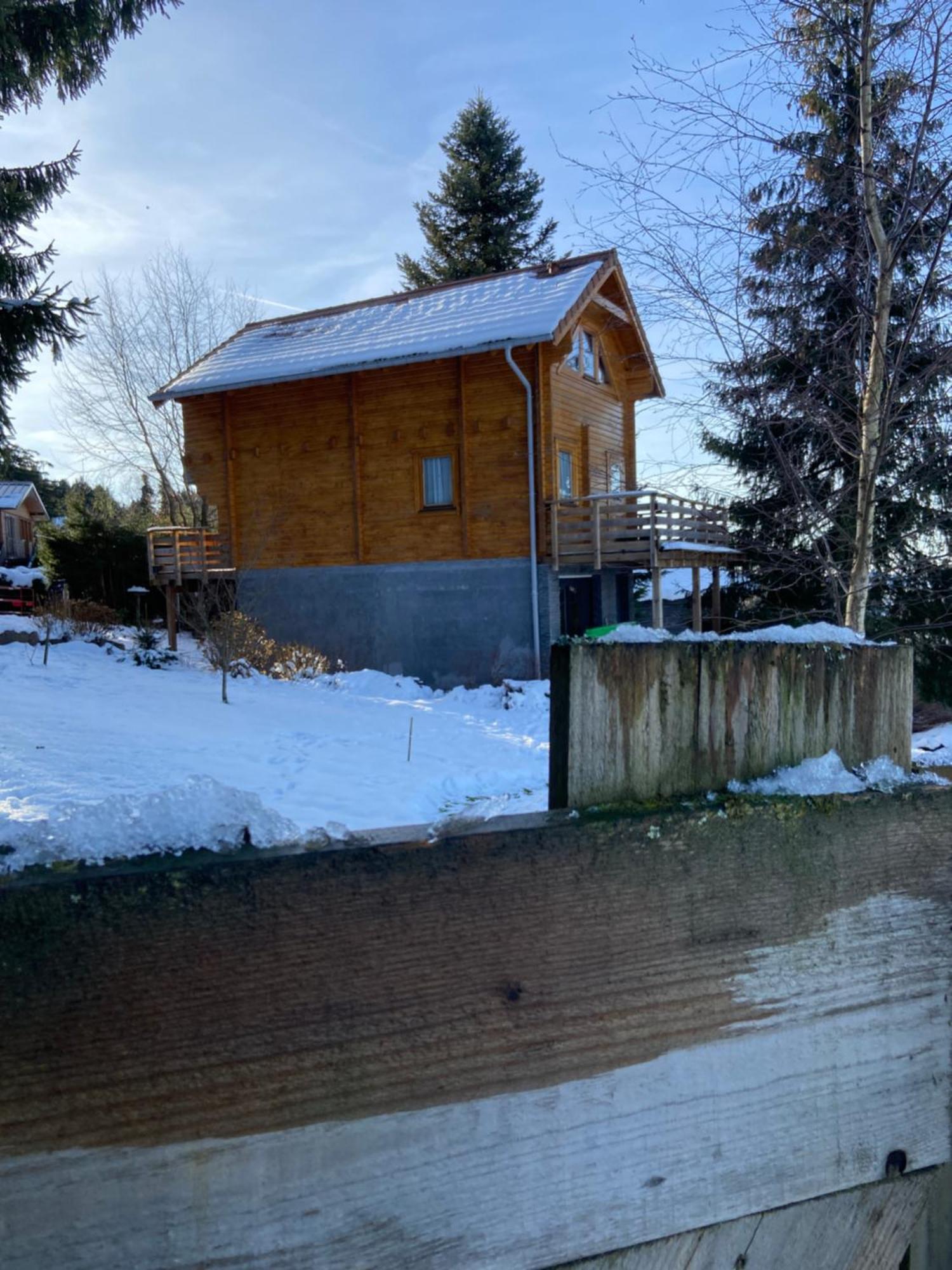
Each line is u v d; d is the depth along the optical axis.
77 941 0.82
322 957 0.91
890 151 7.35
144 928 0.84
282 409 18.95
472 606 17.12
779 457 8.48
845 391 8.28
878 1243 1.20
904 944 1.21
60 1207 0.82
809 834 1.15
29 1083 0.81
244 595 19.45
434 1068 0.95
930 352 7.57
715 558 16.53
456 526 17.34
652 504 15.34
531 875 1.00
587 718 1.10
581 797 1.10
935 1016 1.23
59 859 0.86
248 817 0.93
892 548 9.71
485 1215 0.97
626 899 1.05
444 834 0.98
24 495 40.28
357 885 0.92
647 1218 1.05
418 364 17.44
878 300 7.39
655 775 1.13
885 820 1.19
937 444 7.93
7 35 10.34
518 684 15.29
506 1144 0.98
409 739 10.66
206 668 16.95
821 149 7.56
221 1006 0.87
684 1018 1.08
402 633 17.84
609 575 18.64
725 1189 1.09
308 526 18.84
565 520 16.31
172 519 28.81
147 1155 0.85
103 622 20.88
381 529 18.03
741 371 8.10
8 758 7.77
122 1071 0.84
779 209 7.75
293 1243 0.89
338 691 15.49
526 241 32.81
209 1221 0.86
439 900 0.96
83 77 11.38
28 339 10.48
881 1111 1.19
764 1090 1.12
